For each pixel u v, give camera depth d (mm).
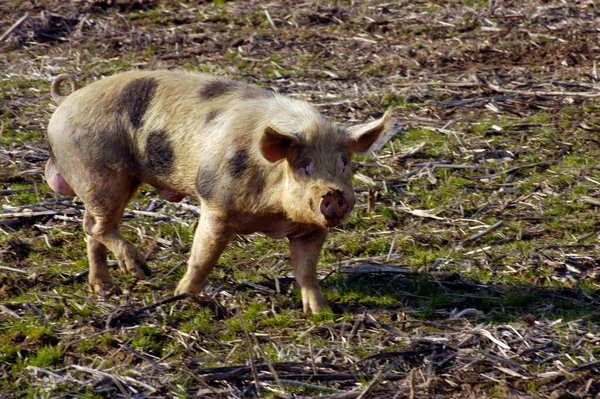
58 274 18438
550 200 22141
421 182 23359
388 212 21547
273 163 15547
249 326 16234
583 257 19078
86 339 15531
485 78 30719
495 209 21781
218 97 16844
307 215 15188
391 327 16031
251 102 16516
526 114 27734
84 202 17672
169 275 18500
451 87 30062
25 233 20516
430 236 20406
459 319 16469
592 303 17219
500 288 17922
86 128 17375
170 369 14617
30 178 23547
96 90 17641
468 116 27672
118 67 32688
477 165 24328
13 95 29672
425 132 26469
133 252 17641
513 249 19656
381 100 28953
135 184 17875
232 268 18828
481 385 14062
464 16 36781
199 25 37000
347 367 14633
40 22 36812
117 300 17328
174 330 16016
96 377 14312
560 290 17766
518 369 14539
